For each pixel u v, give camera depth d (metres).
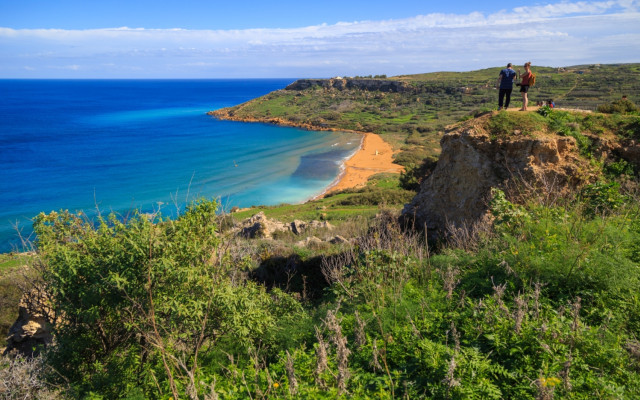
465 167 13.92
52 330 6.77
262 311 7.02
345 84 179.25
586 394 3.68
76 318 6.54
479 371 4.09
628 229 7.55
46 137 103.25
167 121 143.38
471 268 7.53
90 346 6.60
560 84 102.50
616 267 5.70
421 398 4.02
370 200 41.97
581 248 6.26
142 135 109.25
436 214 15.03
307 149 89.62
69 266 6.02
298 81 188.88
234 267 7.78
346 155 82.62
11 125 126.31
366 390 4.26
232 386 4.84
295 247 14.92
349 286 7.68
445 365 4.19
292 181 62.00
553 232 7.26
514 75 14.64
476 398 3.77
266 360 6.27
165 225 6.77
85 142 96.25
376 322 5.77
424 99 147.38
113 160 75.81
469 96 139.62
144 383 5.62
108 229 6.87
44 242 6.91
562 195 11.42
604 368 4.09
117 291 5.93
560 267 6.01
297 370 4.85
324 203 44.53
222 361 6.12
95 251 6.52
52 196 51.47
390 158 78.19
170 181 60.12
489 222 11.14
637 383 3.81
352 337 5.80
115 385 5.77
